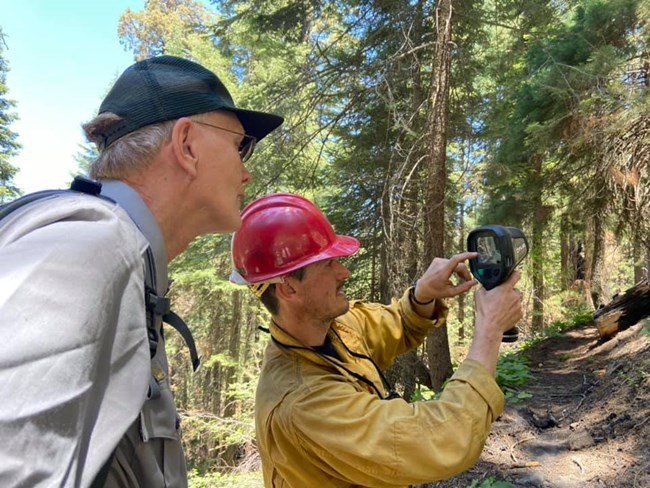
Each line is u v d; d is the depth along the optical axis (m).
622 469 3.10
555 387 5.27
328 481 1.41
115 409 0.63
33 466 0.49
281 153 7.22
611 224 7.69
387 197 7.29
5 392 0.50
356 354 1.70
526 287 13.28
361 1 7.27
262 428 1.49
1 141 16.88
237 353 14.68
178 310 15.02
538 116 6.82
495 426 4.13
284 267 1.55
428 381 7.25
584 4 6.44
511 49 7.75
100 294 0.62
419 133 7.08
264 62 10.55
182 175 0.96
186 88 0.96
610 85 5.62
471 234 1.49
